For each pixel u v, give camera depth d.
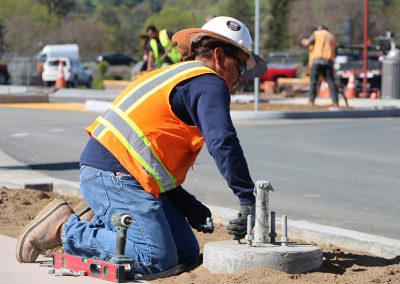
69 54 76.56
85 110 37.72
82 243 9.06
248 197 8.63
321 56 36.84
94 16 194.38
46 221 9.37
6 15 127.56
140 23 192.62
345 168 19.95
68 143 24.47
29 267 9.28
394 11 115.94
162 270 8.90
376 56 65.12
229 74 9.15
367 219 13.67
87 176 9.02
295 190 16.72
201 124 8.54
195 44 9.12
